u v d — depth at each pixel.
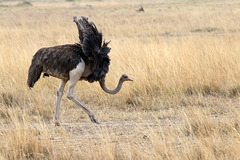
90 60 25.36
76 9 182.62
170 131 22.84
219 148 19.83
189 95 32.44
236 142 20.11
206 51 39.69
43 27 89.38
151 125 25.39
